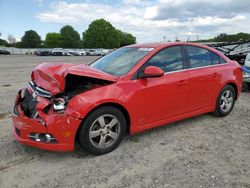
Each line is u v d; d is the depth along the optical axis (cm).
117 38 10062
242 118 567
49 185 321
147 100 422
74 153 400
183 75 470
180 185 320
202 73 500
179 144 433
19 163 371
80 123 362
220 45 1148
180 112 477
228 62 568
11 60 3177
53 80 375
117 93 388
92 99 366
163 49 462
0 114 597
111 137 399
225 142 443
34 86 408
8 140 445
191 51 502
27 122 367
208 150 412
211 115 581
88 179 333
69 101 364
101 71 409
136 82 412
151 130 491
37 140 366
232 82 561
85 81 403
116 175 341
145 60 434
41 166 363
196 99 498
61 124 354
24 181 329
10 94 838
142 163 371
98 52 5931
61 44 10888
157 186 318
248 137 465
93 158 385
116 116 395
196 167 361
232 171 351
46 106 362
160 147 421
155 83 430
